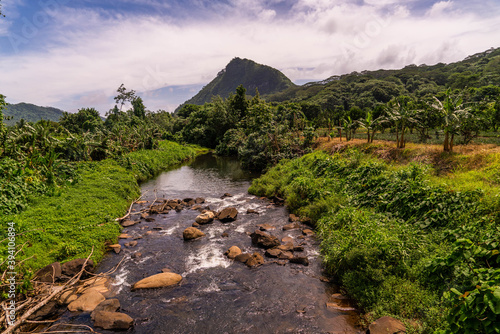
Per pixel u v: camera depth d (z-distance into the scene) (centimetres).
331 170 1880
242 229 1402
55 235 1146
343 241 989
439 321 589
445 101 1555
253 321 739
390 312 691
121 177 2331
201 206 1828
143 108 8688
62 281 890
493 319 435
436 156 1540
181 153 4734
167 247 1215
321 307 780
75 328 720
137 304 826
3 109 2125
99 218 1387
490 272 530
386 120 2034
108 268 1039
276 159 2978
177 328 725
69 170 2105
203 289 895
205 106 8538
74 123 6062
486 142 1891
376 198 1309
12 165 1616
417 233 962
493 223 786
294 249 1126
